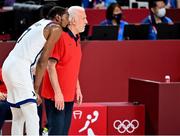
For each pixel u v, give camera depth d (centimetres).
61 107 1213
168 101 1438
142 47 1727
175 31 1892
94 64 1691
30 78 1177
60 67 1226
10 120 1423
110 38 1775
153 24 1934
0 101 1366
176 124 1446
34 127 1171
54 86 1209
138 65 1728
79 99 1310
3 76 1190
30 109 1170
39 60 1170
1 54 1569
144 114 1477
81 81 1684
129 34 1855
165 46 1744
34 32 1173
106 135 1454
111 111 1454
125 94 1719
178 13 2456
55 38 1168
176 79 1761
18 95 1171
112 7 1934
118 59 1708
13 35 1880
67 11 1222
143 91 1493
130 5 2678
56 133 1239
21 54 1173
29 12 1719
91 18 2348
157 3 2052
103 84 1702
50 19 1218
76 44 1242
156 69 1742
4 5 2461
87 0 2525
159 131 1438
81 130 1434
